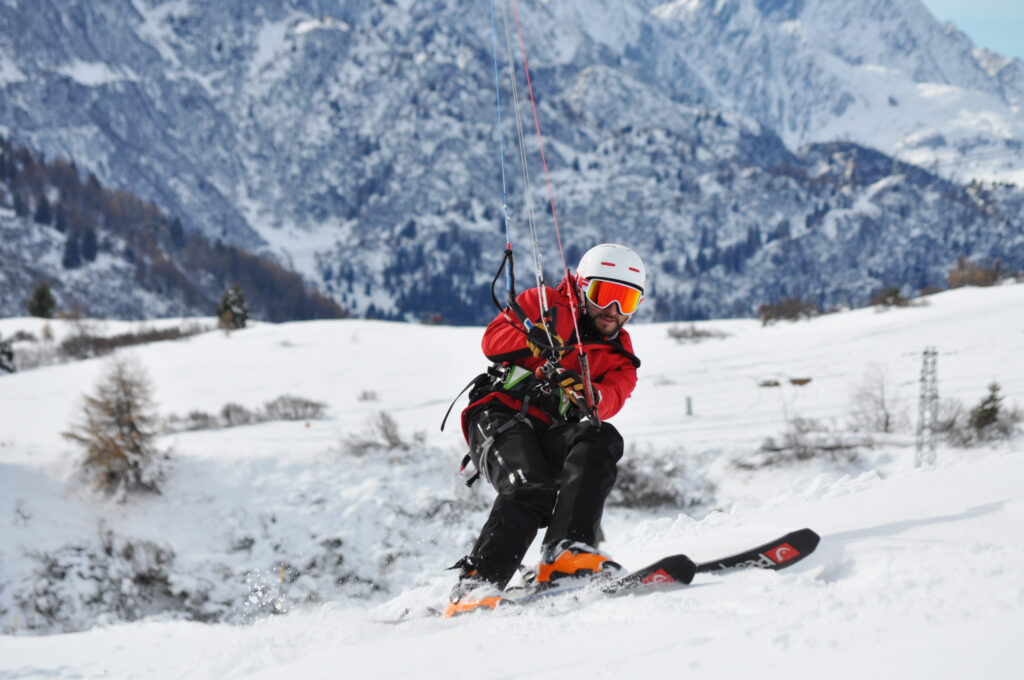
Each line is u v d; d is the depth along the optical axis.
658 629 1.96
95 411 22.95
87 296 174.50
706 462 23.05
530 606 2.53
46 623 18.53
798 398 28.72
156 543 20.47
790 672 1.47
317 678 2.24
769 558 2.60
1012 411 23.53
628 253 3.16
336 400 32.84
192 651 5.67
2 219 186.38
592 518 2.77
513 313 3.15
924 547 2.50
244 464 23.23
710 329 45.88
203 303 189.25
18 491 21.56
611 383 3.15
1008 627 1.38
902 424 24.23
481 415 3.10
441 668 2.04
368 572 19.81
